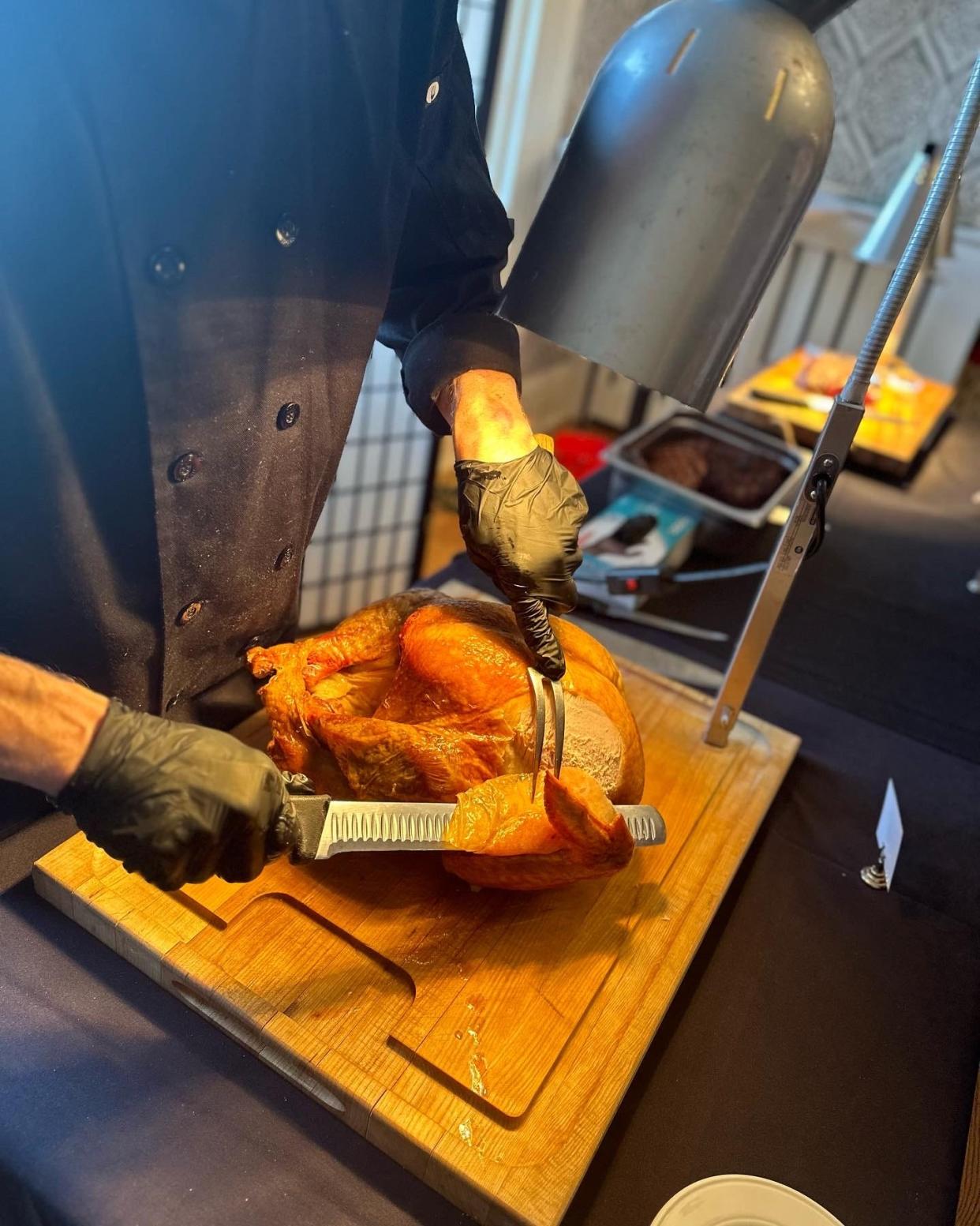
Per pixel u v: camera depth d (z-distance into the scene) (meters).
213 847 0.71
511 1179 0.75
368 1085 0.80
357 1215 0.75
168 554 0.89
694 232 0.71
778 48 0.70
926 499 2.12
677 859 1.07
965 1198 0.83
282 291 0.87
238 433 0.90
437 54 0.92
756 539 1.81
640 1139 0.84
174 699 1.03
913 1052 0.97
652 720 1.28
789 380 2.36
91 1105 0.77
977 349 3.02
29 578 0.85
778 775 1.22
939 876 1.19
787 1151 0.86
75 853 0.93
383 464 2.51
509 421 1.00
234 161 0.78
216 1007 0.86
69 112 0.68
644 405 3.81
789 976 1.02
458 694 0.93
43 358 0.76
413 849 0.84
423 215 1.04
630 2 2.99
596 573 1.56
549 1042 0.86
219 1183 0.74
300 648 1.04
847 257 2.93
